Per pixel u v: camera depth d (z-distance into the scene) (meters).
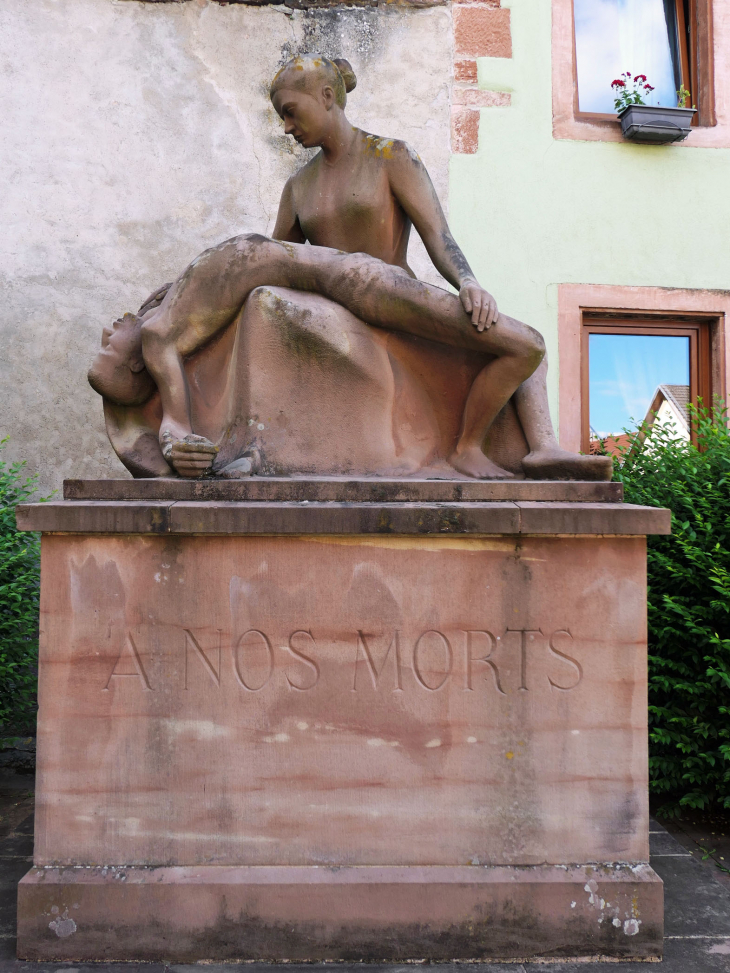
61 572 2.25
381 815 2.24
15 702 3.89
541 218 5.57
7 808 3.45
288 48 5.51
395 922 2.18
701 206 5.73
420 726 2.25
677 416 5.84
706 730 3.25
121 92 5.39
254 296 2.55
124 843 2.22
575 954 2.20
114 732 2.23
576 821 2.25
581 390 5.68
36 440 5.27
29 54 5.31
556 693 2.26
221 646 2.25
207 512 2.22
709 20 5.80
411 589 2.27
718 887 2.64
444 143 5.51
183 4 5.45
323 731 2.25
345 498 2.34
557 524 2.24
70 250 5.33
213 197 5.45
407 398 2.69
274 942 2.18
